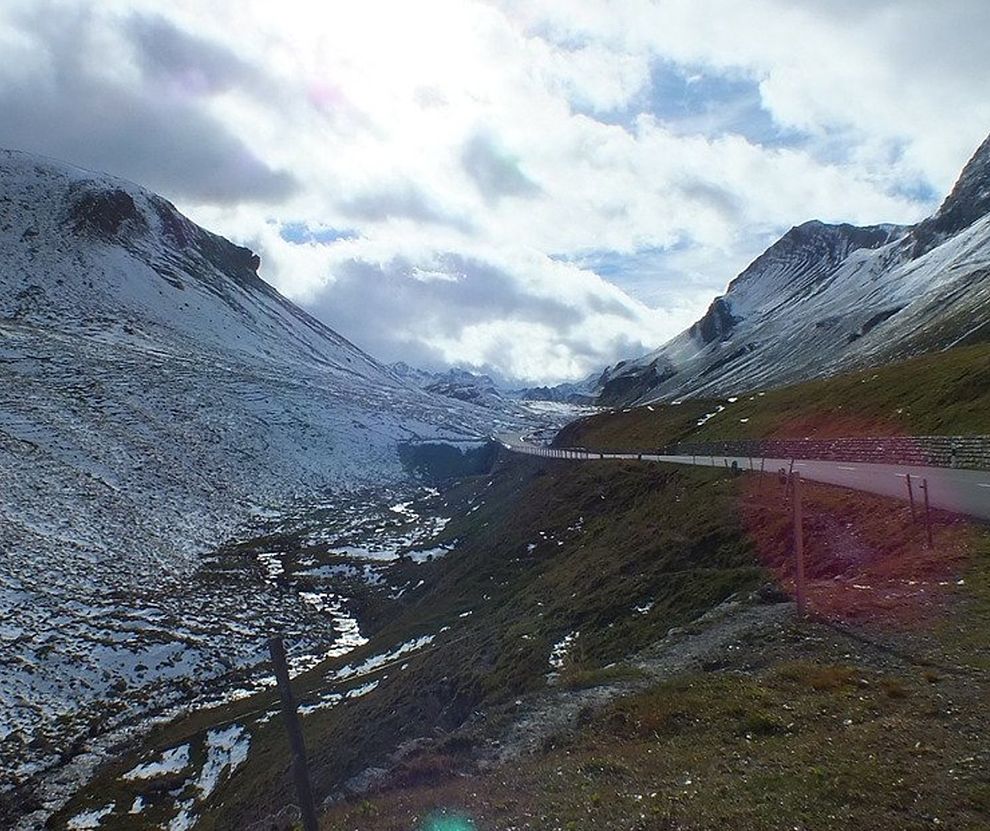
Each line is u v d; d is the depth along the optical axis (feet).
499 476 290.56
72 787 106.93
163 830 90.94
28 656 146.30
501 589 140.56
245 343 614.75
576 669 70.23
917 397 166.61
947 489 90.02
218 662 153.17
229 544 250.37
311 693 121.70
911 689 39.60
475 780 42.34
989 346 197.16
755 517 95.86
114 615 172.45
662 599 81.66
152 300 611.88
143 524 248.52
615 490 163.73
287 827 46.83
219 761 107.86
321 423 433.89
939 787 28.53
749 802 30.91
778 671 47.14
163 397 392.27
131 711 132.98
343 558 227.20
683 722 42.57
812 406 213.25
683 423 275.80
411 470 411.34
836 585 63.77
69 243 637.30
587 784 37.37
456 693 83.46
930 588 57.16
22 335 434.30
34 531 217.15
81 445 302.04
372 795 44.55
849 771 31.35
